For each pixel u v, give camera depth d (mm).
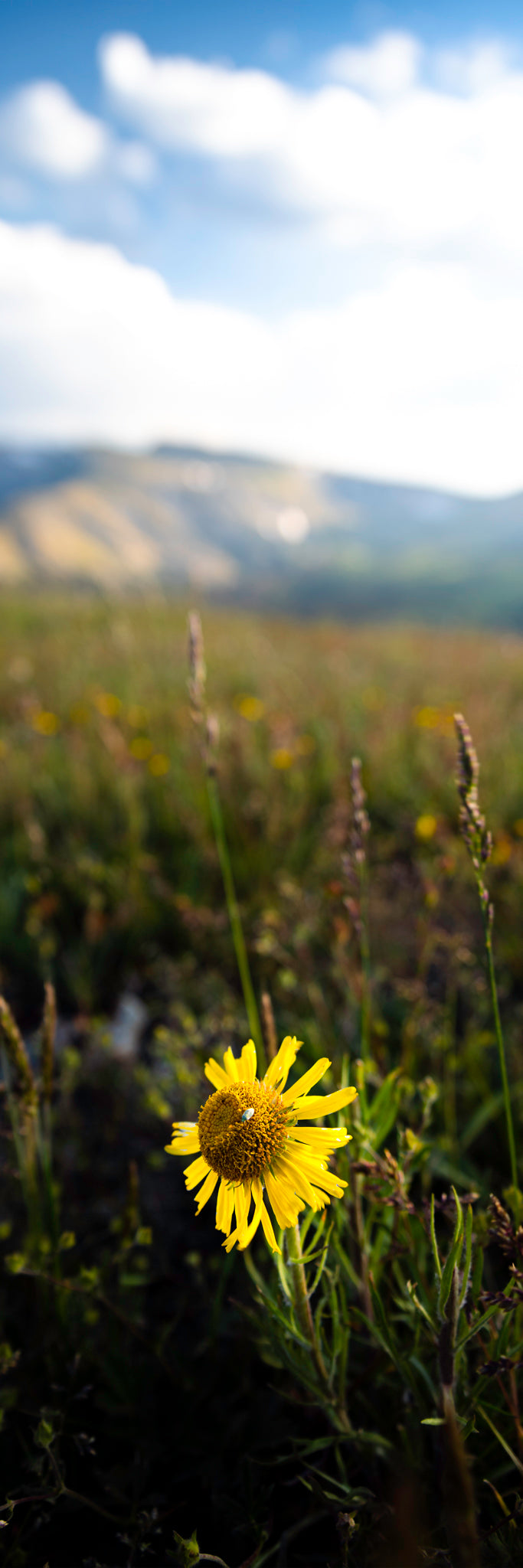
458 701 6676
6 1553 1320
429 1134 2086
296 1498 1436
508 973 2963
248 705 6184
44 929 3336
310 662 9188
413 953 3002
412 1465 1259
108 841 4035
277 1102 978
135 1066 2670
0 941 3275
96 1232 2057
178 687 6926
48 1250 1579
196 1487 1491
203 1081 2162
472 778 1174
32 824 3664
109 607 12836
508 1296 1096
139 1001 3066
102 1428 1510
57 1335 1564
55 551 173000
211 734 1679
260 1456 1482
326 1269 1292
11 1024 1459
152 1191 2197
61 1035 2859
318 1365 1201
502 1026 2559
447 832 3932
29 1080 1501
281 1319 1121
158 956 3230
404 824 4098
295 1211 907
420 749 5078
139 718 5805
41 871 3557
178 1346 1746
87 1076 2557
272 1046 1447
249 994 1704
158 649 9055
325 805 4484
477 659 10195
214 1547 1386
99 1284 1536
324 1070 992
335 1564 1211
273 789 4230
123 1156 2303
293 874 3484
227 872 1684
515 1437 1310
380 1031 2199
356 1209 1336
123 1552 1397
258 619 15320
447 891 3453
